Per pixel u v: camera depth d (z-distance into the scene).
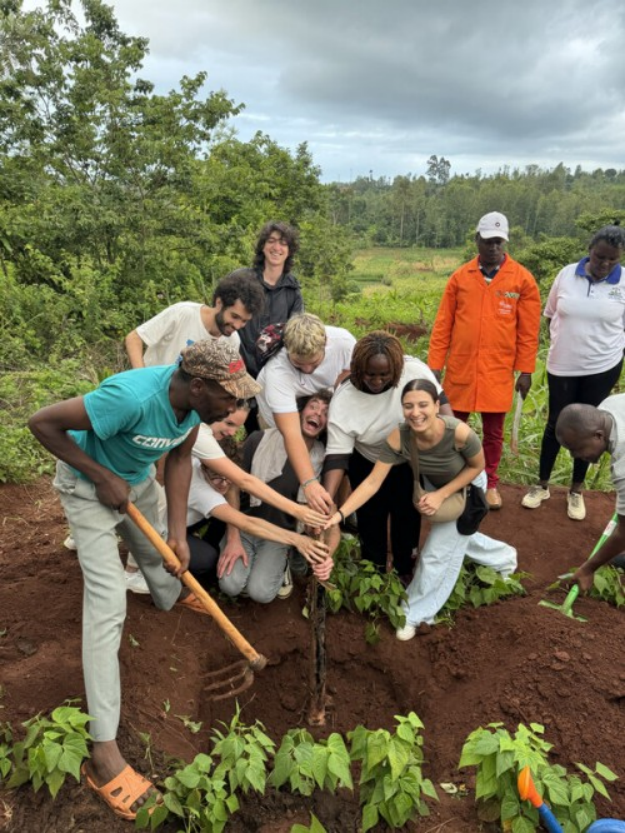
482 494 3.61
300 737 2.81
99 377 7.80
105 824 2.47
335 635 3.85
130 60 10.92
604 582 3.91
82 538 2.62
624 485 3.24
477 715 3.15
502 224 4.45
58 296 9.27
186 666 3.38
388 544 4.51
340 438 3.54
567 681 3.16
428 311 16.88
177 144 11.05
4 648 3.19
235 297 3.44
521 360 4.78
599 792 2.67
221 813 2.47
